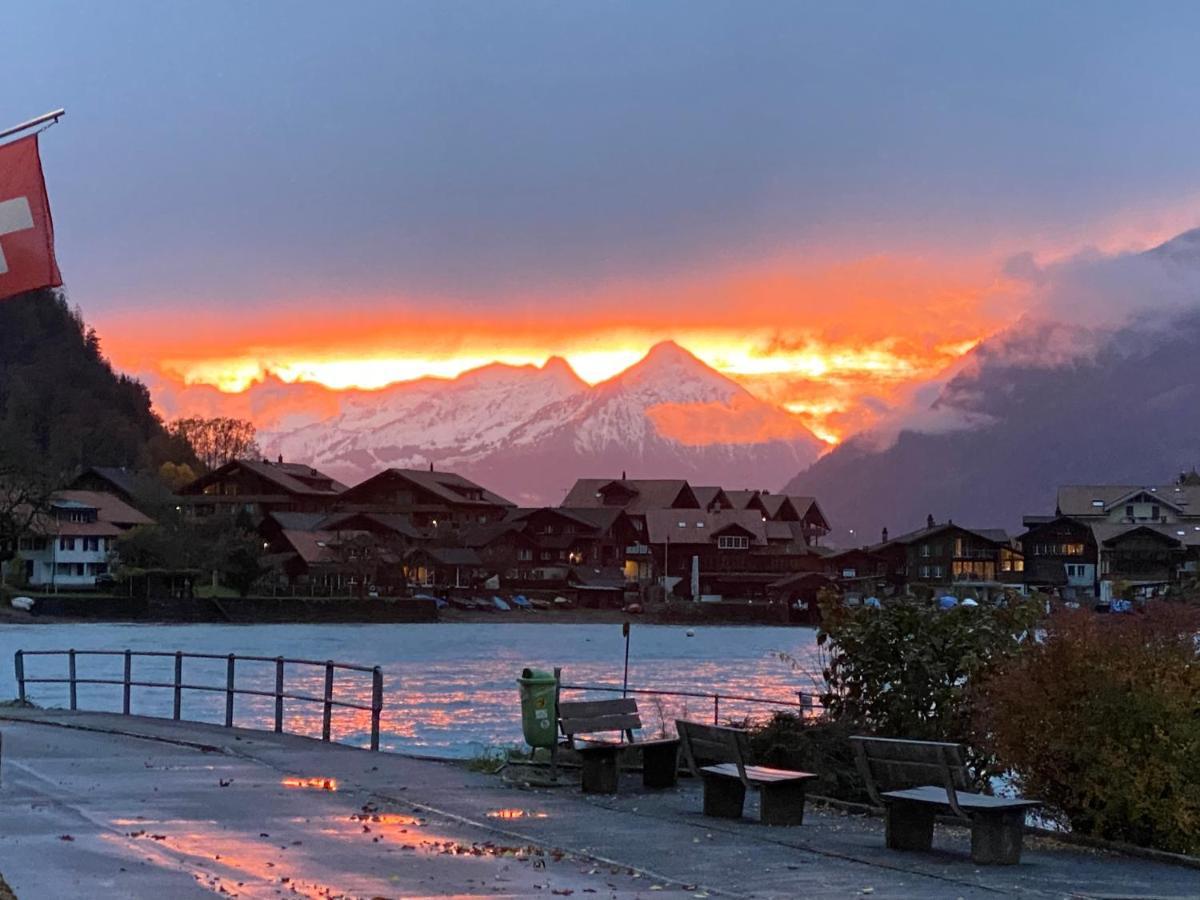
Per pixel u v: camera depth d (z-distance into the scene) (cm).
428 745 3728
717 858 1441
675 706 4534
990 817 1433
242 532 15288
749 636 14462
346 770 2038
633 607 17138
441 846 1468
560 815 1691
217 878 1273
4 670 7681
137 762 2098
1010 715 1638
